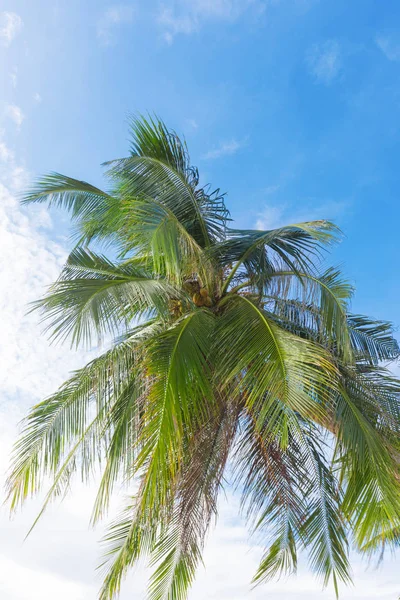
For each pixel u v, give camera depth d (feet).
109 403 28.07
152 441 21.33
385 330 32.24
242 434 28.53
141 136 32.60
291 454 28.50
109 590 28.86
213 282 29.68
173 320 28.68
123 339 31.22
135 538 28.78
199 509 28.37
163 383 22.40
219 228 31.89
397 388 29.35
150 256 30.83
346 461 25.52
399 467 24.84
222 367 24.50
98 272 27.50
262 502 28.73
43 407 27.58
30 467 26.30
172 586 28.76
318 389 24.21
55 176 32.96
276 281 29.53
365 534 23.81
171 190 31.81
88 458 27.63
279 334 24.62
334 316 27.40
